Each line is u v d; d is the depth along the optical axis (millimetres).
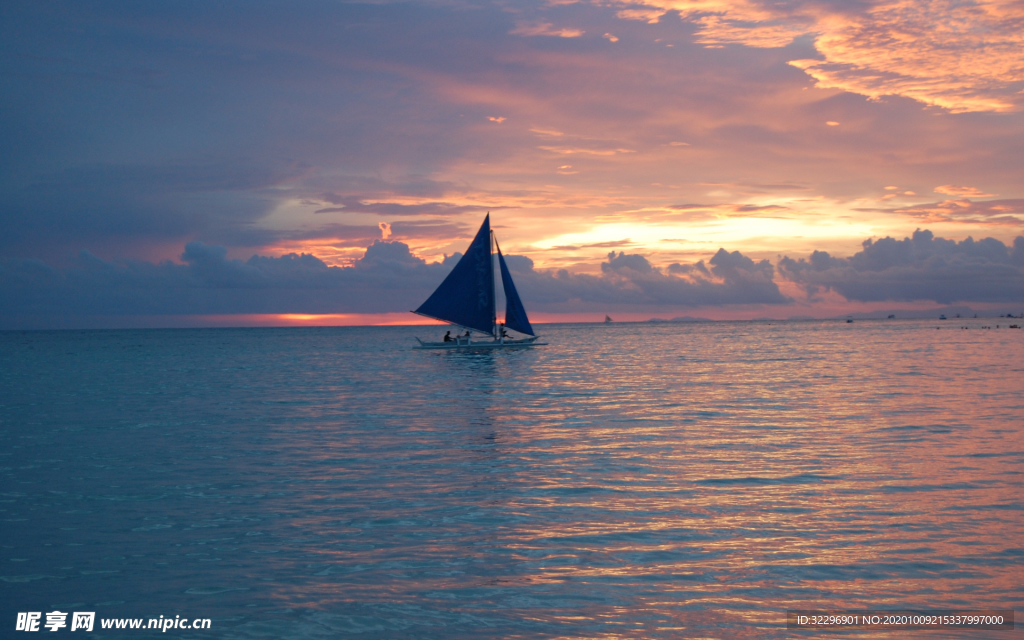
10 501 13344
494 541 10781
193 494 13797
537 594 8805
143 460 17297
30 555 10336
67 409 28750
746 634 7762
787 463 16203
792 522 11555
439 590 8945
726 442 19172
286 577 9430
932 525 11242
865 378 39500
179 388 38938
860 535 10844
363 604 8562
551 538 10898
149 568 9789
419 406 28844
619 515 12102
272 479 15078
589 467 16078
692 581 9164
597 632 7824
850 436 19734
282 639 7730
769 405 27438
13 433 21953
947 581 9070
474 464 16578
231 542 10844
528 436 20688
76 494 13844
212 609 8461
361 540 10883
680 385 37031
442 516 12148
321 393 35125
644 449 18312
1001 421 22125
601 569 9602
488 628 7930
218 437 20891
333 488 14219
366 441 20000
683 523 11586
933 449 17562
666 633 7785
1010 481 14055
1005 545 10273
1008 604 8383
